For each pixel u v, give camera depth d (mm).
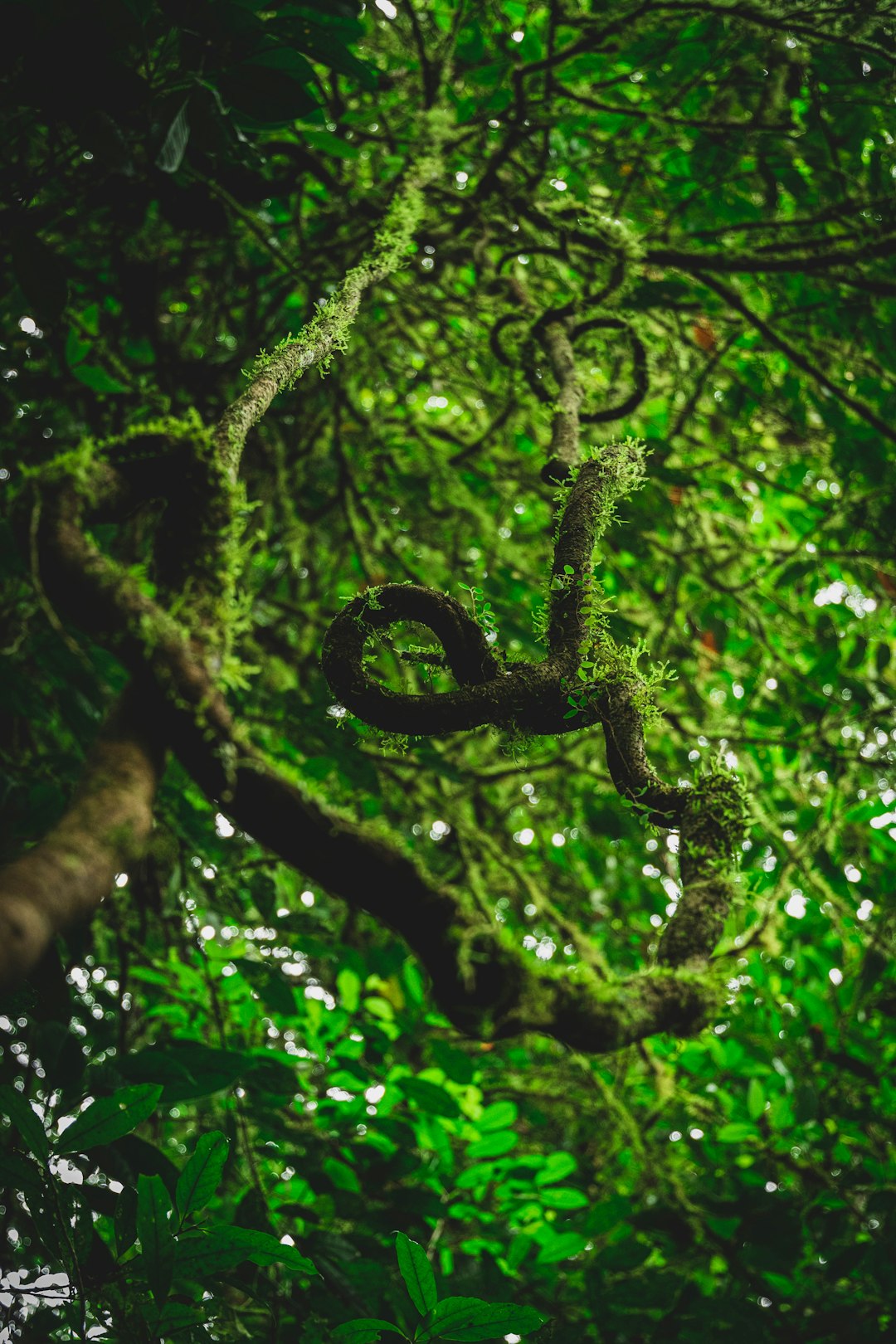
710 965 824
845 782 2770
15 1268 2076
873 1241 2344
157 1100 1300
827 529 3164
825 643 3227
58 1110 1516
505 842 3459
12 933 479
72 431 2850
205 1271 1298
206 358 3025
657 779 918
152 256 2781
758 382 3023
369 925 3225
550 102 2545
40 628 2045
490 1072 3082
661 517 3109
